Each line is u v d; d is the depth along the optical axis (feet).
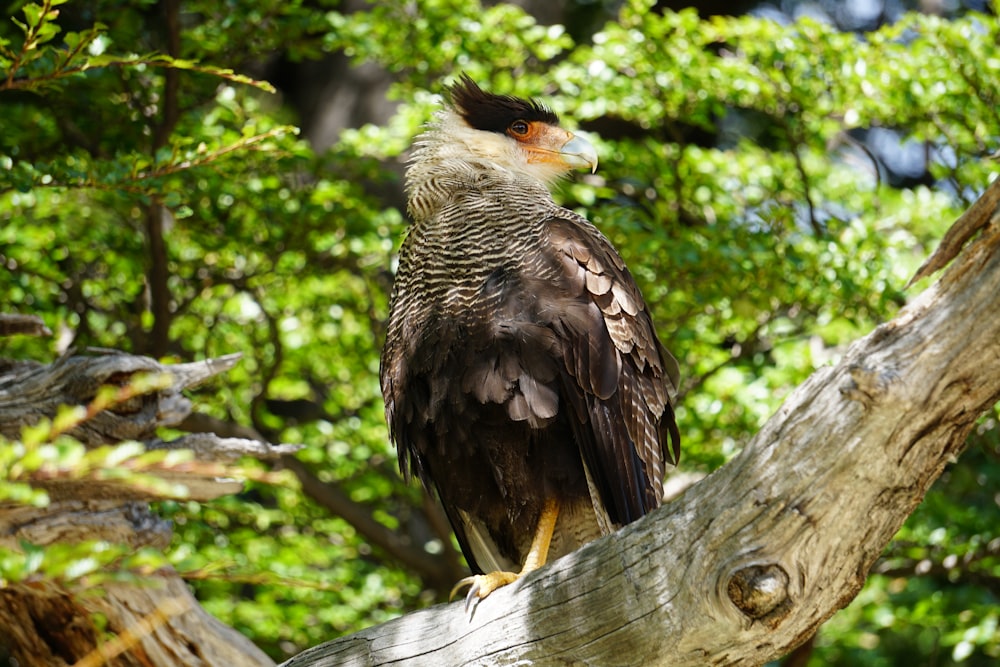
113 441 25.32
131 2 38.55
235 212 42.14
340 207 40.19
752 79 39.32
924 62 37.63
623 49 38.99
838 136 43.11
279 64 67.36
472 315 23.65
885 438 15.19
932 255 15.06
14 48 27.76
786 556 15.92
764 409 36.96
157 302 38.99
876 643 49.57
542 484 23.80
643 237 36.78
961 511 41.96
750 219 41.81
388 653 20.36
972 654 50.72
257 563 40.45
